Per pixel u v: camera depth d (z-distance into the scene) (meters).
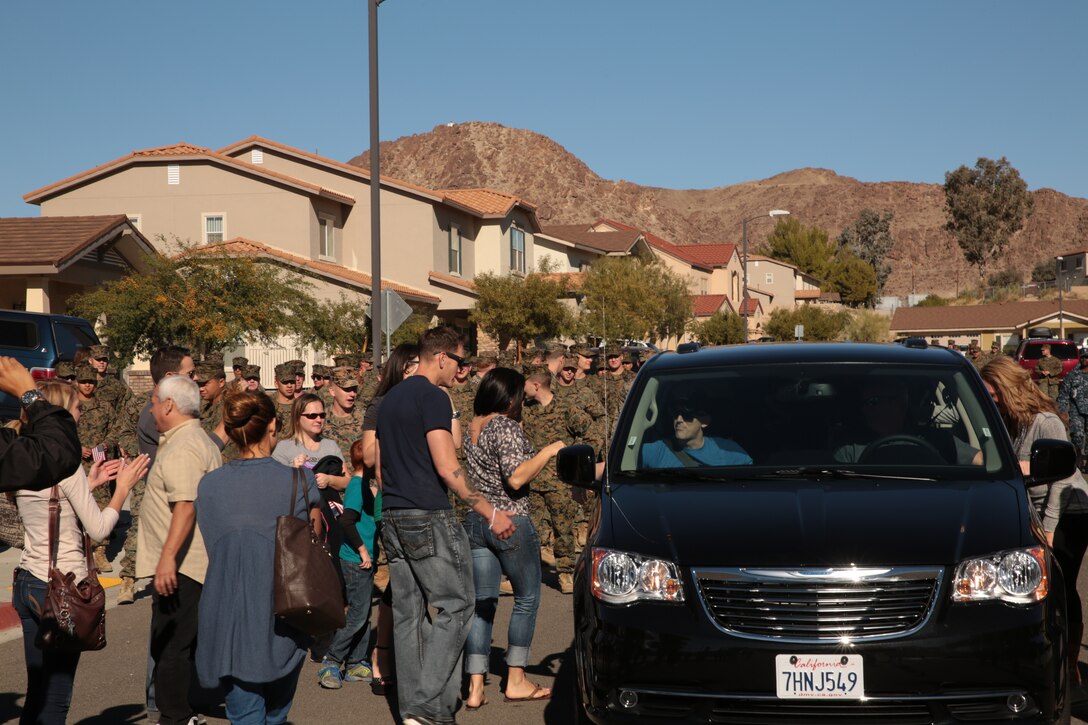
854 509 4.94
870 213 146.75
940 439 5.62
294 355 33.69
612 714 4.74
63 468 4.47
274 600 4.82
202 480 5.04
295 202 37.72
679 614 4.67
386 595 6.86
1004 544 4.68
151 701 6.00
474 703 6.38
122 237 28.47
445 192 45.47
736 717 4.57
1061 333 70.75
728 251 80.81
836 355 6.23
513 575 6.44
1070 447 5.30
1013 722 4.50
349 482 6.99
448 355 6.02
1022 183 127.94
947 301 126.12
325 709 6.46
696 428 5.82
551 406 9.90
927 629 4.50
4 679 7.25
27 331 19.14
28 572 5.18
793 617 4.57
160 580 5.28
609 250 56.47
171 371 7.13
